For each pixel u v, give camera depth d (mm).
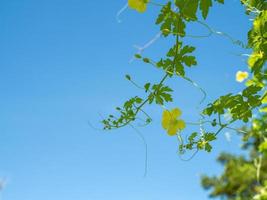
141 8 643
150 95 741
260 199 1059
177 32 656
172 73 703
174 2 643
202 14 640
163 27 658
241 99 749
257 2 717
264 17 693
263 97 744
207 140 787
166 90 735
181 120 739
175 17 649
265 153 953
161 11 648
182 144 794
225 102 753
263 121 928
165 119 740
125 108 777
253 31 712
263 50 710
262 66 717
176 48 688
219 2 639
